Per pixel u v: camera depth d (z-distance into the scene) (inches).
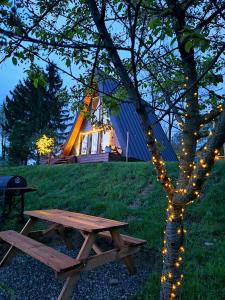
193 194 114.7
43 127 1510.8
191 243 221.5
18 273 198.8
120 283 180.2
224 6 92.9
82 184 434.9
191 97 132.4
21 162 1390.3
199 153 119.1
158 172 128.2
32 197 414.9
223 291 158.4
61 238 269.1
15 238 204.8
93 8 100.9
